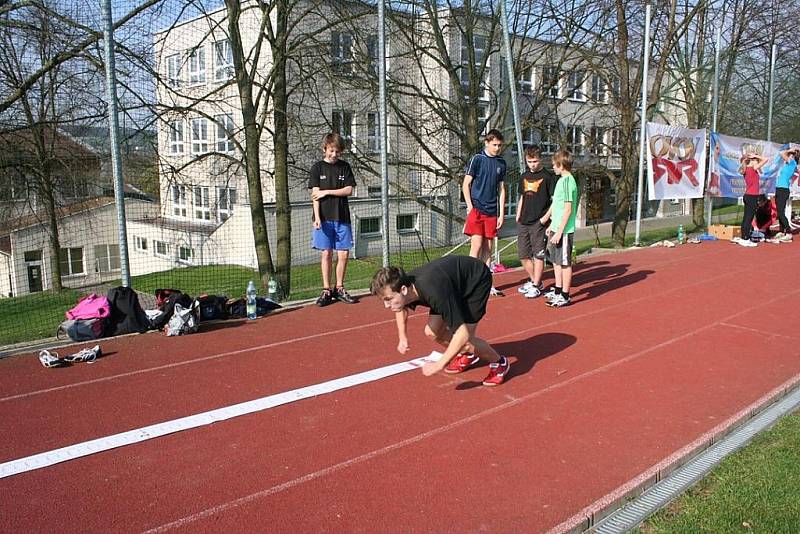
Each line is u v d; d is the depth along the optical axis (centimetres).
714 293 870
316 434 429
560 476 370
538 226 829
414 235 1880
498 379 517
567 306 800
